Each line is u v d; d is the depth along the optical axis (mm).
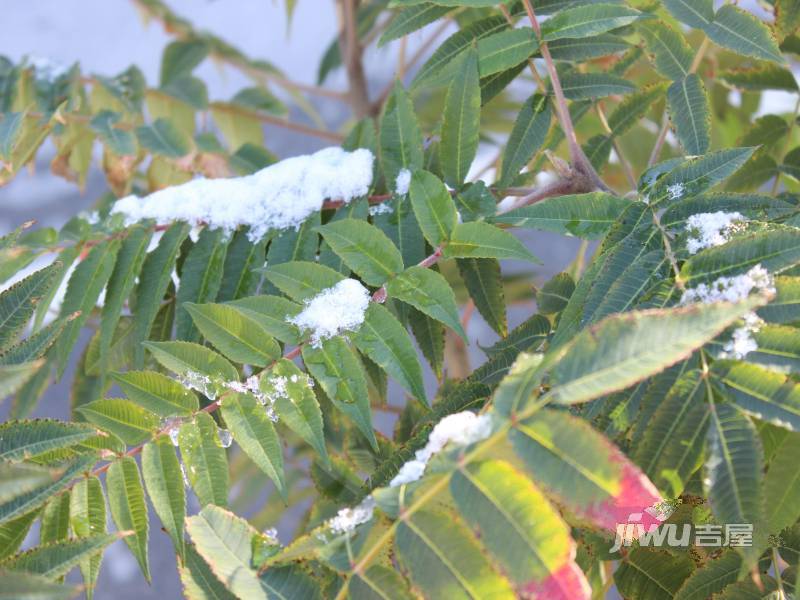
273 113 2117
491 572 1197
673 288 1296
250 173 1770
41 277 1374
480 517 1187
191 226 1524
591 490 1174
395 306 1483
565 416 1188
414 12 1576
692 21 1486
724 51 1782
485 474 1194
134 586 3285
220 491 1361
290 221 1508
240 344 1388
